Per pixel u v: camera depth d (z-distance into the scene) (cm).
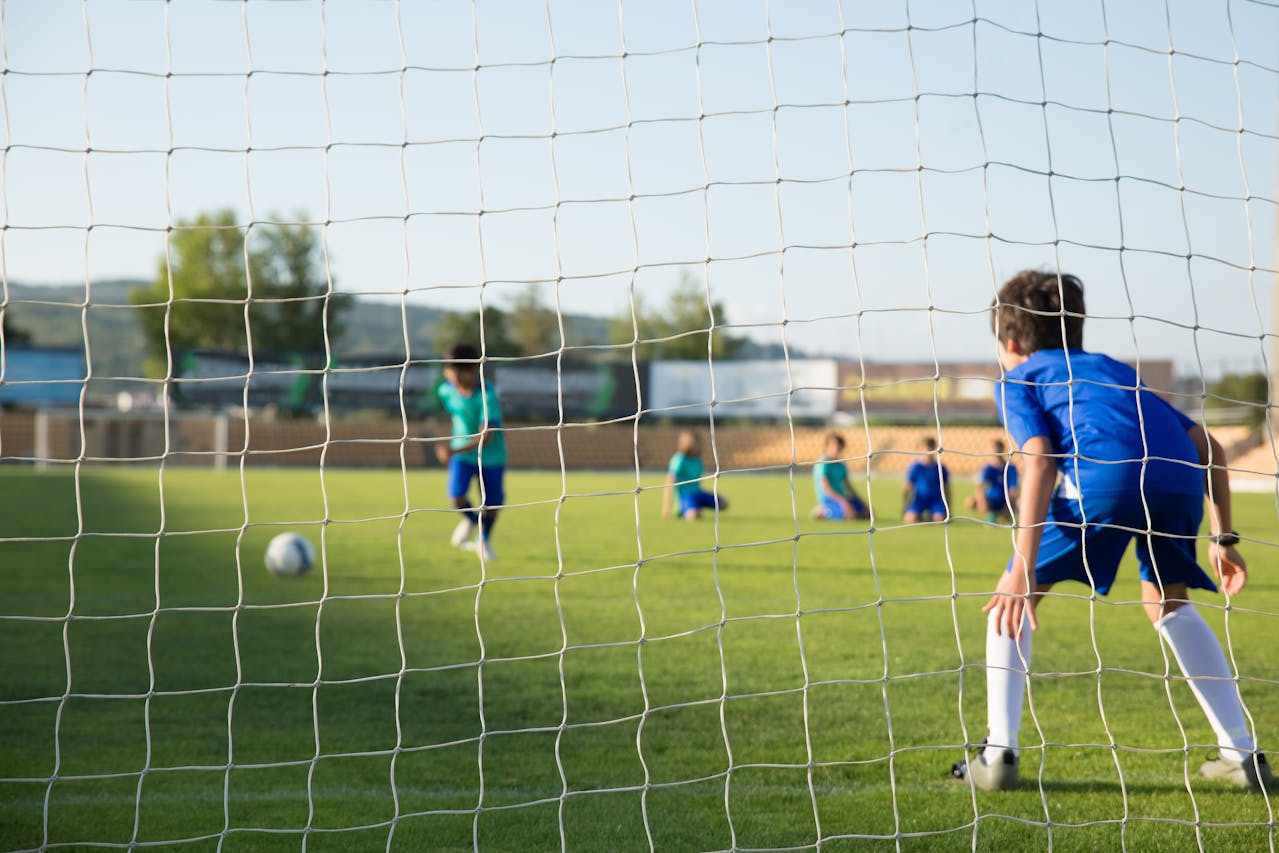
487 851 240
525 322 6419
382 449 3522
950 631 532
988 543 1057
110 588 671
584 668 436
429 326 5522
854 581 737
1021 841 246
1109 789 287
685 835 249
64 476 2450
